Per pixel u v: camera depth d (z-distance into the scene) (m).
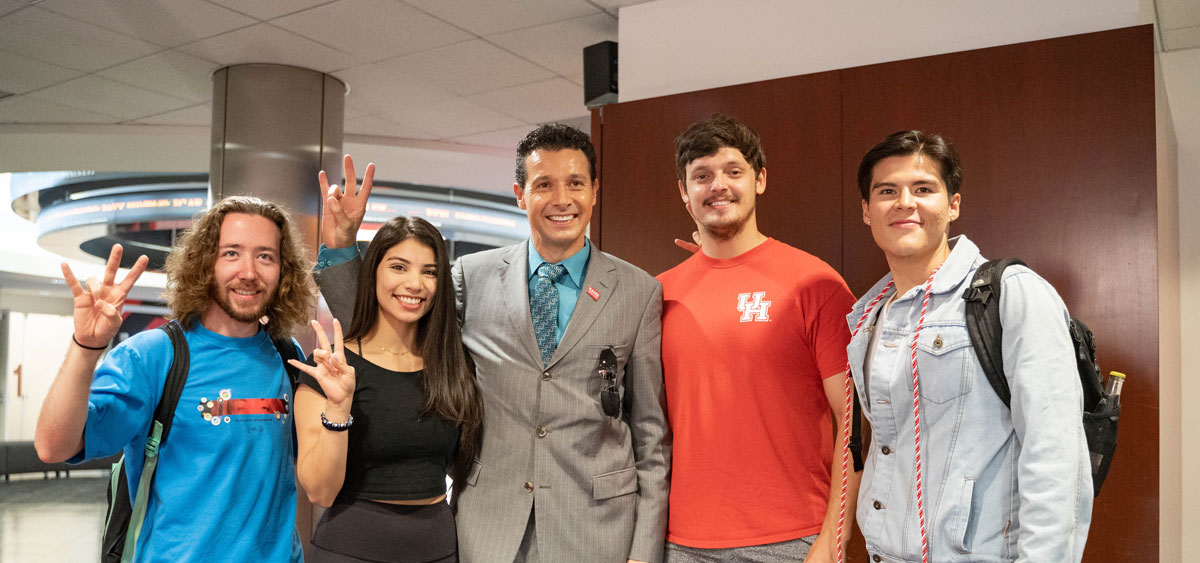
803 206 3.43
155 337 1.92
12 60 4.92
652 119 3.80
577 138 2.31
